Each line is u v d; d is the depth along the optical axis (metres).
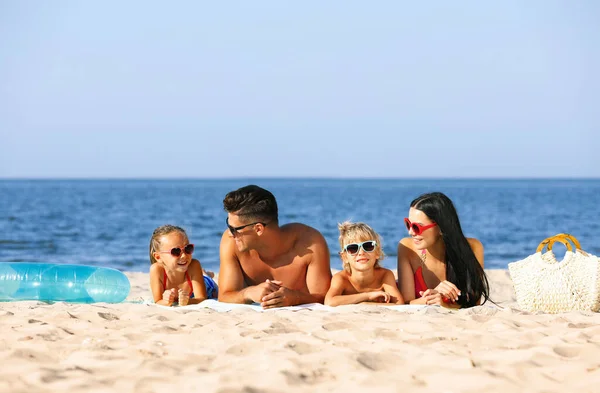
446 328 4.60
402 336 4.35
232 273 6.38
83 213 35.59
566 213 38.69
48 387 3.18
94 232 23.92
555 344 4.00
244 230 6.07
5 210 37.53
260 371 3.44
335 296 6.18
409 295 6.42
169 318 5.13
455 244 6.12
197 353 3.85
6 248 18.62
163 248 6.40
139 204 47.56
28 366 3.51
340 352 3.75
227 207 6.06
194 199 58.44
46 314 5.16
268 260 6.39
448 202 6.15
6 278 6.59
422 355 3.75
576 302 5.88
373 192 93.94
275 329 4.50
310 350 3.93
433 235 6.15
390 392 3.12
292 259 6.39
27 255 17.16
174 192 86.00
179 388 3.20
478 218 34.28
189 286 6.65
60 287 6.70
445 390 3.15
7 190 96.06
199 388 3.16
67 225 26.89
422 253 6.44
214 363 3.66
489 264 16.86
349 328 4.70
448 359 3.63
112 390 3.14
